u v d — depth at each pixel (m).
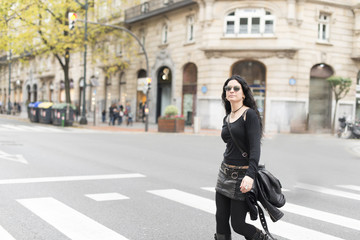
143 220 5.05
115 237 4.36
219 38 24.84
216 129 25.08
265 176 3.28
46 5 26.89
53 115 26.44
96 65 37.19
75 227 4.67
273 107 23.97
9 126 23.25
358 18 25.66
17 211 5.28
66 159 10.36
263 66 24.64
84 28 27.95
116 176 8.13
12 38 27.19
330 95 25.55
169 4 28.16
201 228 4.77
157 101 30.67
